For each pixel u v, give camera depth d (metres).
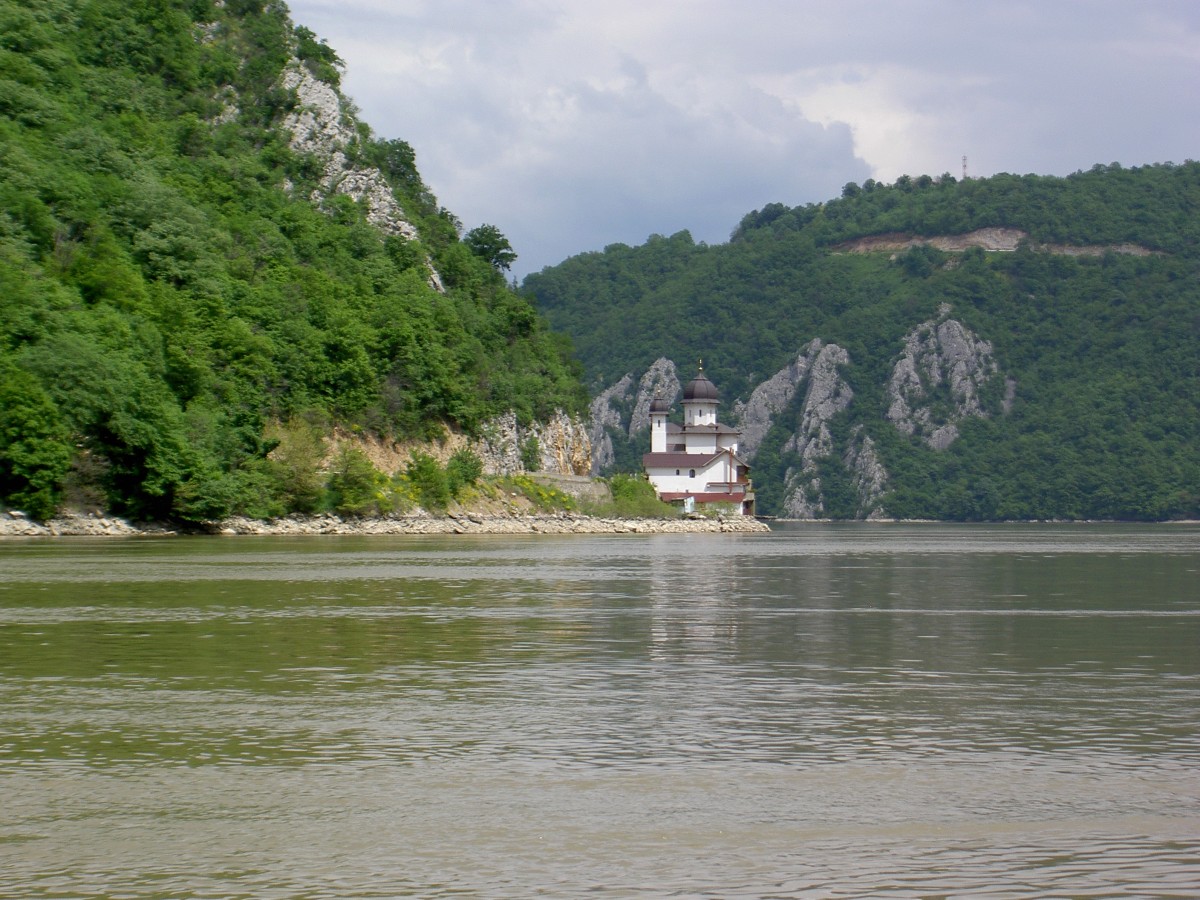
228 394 145.00
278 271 173.38
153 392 127.12
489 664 36.19
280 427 156.25
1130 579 77.25
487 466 192.75
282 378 161.50
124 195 155.00
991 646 41.00
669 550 120.50
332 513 155.75
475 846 19.58
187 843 19.69
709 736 26.59
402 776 23.33
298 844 19.64
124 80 193.62
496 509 183.50
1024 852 19.33
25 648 39.06
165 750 25.22
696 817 20.97
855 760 24.58
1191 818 20.92
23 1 190.00
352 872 18.47
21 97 159.62
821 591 64.75
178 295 148.25
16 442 114.06
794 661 37.16
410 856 19.12
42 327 120.56
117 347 128.00
